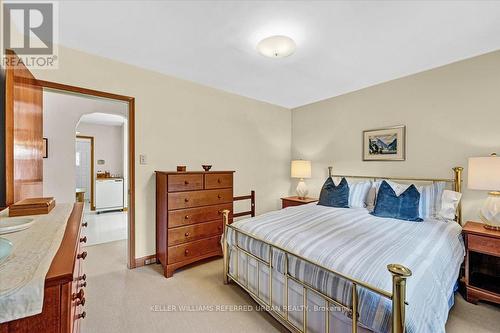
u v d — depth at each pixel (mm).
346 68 2654
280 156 4250
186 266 2691
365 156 3283
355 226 2016
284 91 3461
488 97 2299
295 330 1497
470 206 2393
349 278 1161
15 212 1257
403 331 937
